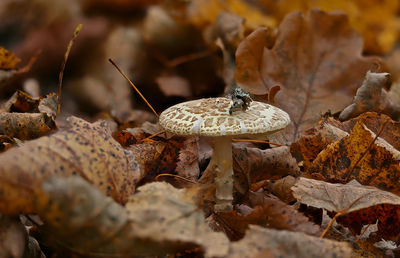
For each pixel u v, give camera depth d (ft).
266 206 2.58
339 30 3.18
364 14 5.86
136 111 3.64
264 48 3.14
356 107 3.00
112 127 3.34
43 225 2.52
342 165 2.78
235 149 2.80
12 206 2.48
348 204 2.63
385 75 2.97
